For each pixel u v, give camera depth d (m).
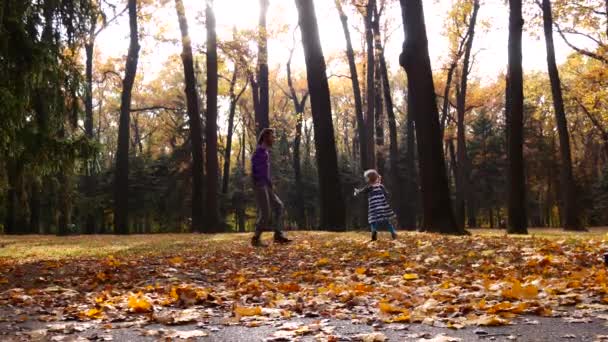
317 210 48.84
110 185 36.19
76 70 9.94
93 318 4.23
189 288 5.23
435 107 12.76
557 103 22.56
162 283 6.23
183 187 38.34
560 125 22.56
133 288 5.95
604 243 8.39
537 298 4.33
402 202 31.25
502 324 3.51
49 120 9.62
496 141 49.59
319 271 6.99
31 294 5.64
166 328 3.81
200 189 21.20
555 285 4.92
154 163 39.59
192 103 21.33
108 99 52.44
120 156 23.73
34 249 11.70
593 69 31.70
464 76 29.86
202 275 6.97
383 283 5.84
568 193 22.28
